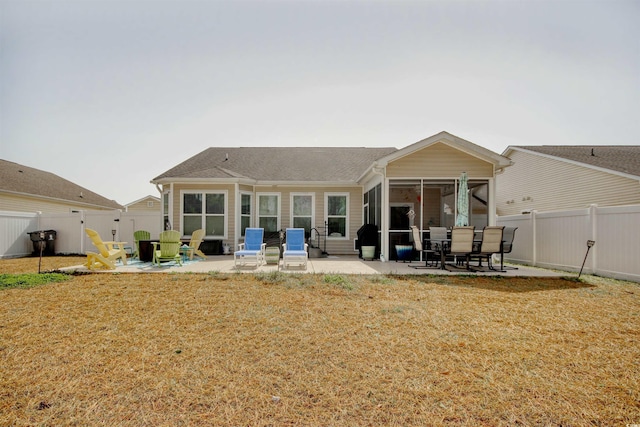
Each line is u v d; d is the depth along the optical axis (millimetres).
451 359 3658
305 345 4020
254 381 3166
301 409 2723
